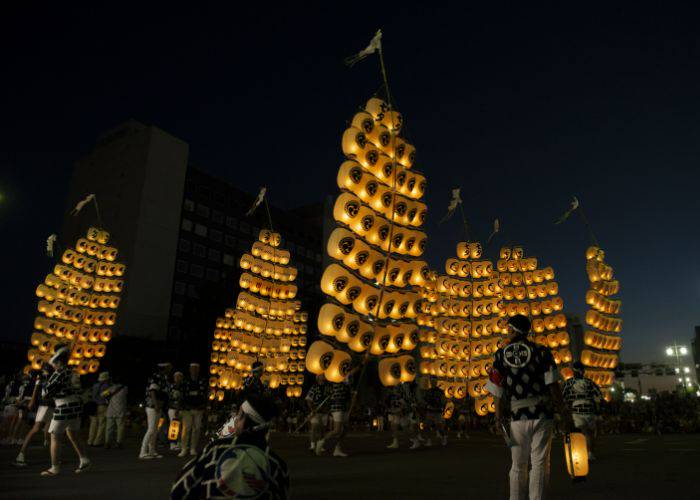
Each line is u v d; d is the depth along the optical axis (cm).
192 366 1122
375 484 671
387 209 1088
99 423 1331
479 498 568
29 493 616
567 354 2055
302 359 2694
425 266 1123
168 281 6312
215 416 1820
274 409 263
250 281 2253
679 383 5250
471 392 1884
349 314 1009
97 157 7012
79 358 2348
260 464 241
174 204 6594
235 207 7638
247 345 2214
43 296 2314
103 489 643
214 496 236
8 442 1295
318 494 596
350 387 1102
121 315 5819
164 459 1002
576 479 456
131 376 4497
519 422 426
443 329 1984
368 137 1098
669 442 1409
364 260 1033
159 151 6575
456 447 1305
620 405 2298
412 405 1306
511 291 2095
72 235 6900
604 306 2256
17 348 4441
